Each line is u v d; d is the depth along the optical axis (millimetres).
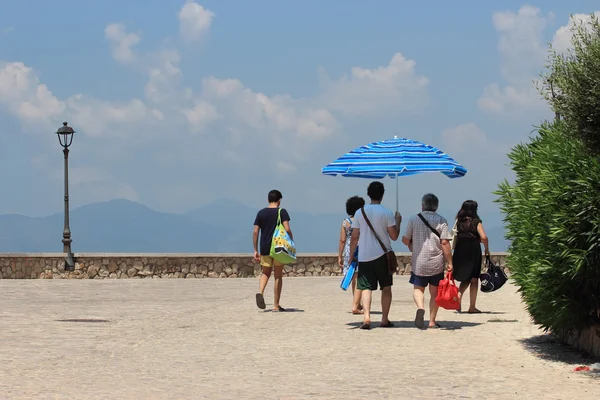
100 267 30156
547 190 10359
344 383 9344
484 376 9797
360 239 14734
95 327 14852
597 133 9727
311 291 23906
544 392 8820
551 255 10453
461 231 17234
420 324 14578
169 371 10117
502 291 24234
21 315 16969
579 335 11836
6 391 8680
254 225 17672
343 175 20094
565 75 9836
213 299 21203
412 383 9336
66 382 9289
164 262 30453
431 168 17016
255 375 9859
